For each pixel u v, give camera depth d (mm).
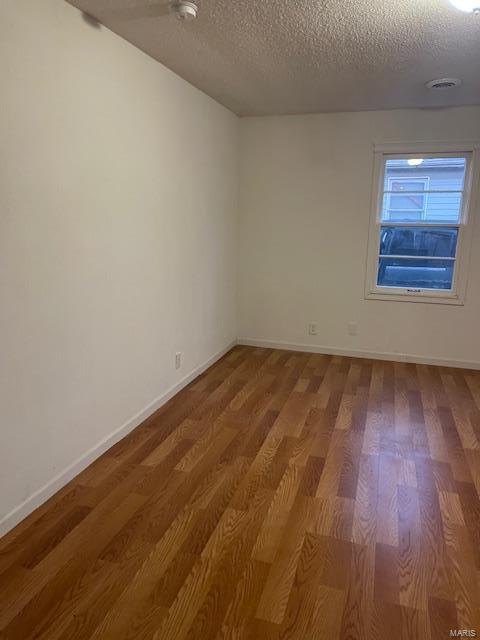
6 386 1945
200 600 1669
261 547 1948
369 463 2643
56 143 2119
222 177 4293
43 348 2146
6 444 1972
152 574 1788
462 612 1638
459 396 3676
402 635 1541
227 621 1584
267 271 4844
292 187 4586
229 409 3363
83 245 2371
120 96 2588
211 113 3879
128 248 2797
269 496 2311
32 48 1936
